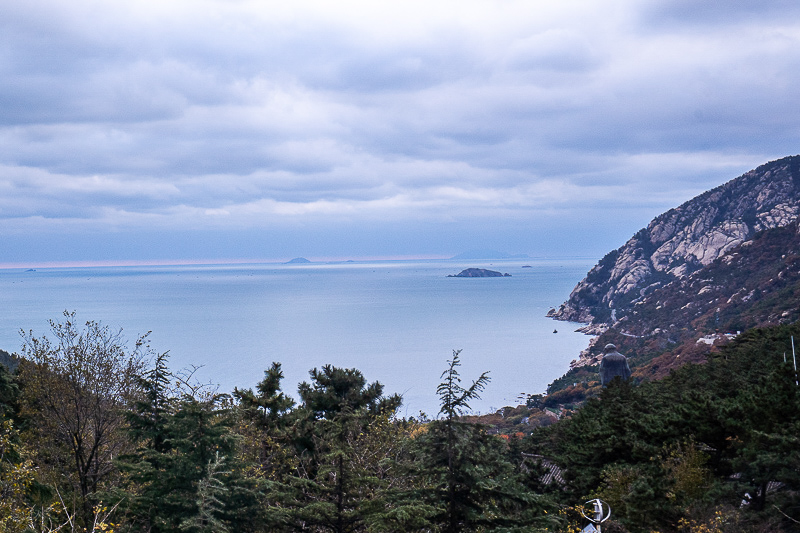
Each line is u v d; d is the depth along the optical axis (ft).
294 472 86.99
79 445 72.79
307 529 64.23
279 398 92.79
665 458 91.97
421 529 58.29
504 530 55.06
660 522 74.43
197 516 51.83
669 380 162.91
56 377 73.36
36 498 61.57
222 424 59.93
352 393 112.27
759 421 83.30
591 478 97.45
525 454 130.52
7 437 60.95
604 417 116.16
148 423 65.98
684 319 618.03
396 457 73.10
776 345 174.19
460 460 56.65
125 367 77.25
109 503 56.80
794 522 68.85
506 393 543.39
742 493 77.46
